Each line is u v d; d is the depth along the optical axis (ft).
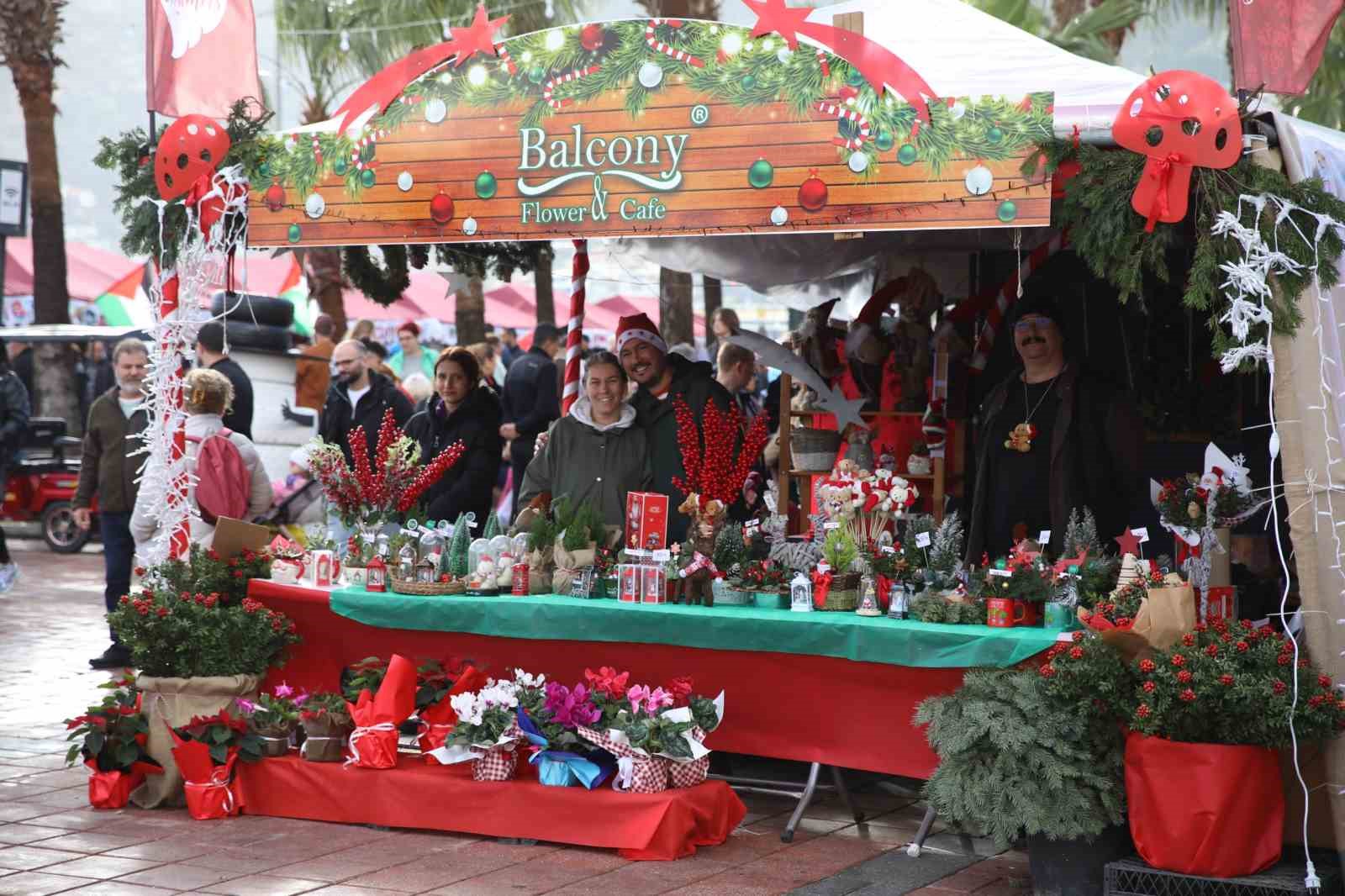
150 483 22.90
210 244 22.16
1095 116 17.78
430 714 20.72
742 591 20.29
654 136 19.90
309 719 20.26
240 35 22.74
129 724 20.53
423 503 26.37
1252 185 16.60
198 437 24.85
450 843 18.98
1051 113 17.84
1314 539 16.75
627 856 18.35
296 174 21.93
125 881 17.10
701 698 19.60
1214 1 60.23
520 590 21.35
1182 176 16.55
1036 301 22.30
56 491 53.62
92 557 52.42
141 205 22.93
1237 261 16.49
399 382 43.83
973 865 18.44
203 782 20.06
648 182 19.93
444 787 19.29
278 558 23.16
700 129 19.66
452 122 21.03
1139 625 16.75
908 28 24.13
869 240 32.24
